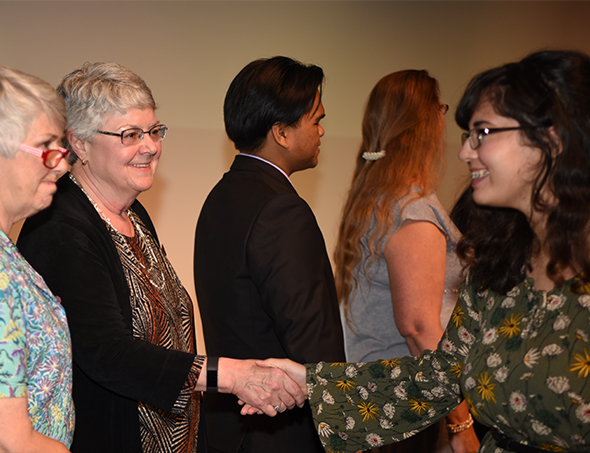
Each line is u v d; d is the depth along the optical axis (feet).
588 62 3.36
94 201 4.98
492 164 3.51
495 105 3.47
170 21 11.16
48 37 10.52
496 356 3.75
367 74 12.48
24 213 3.60
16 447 3.13
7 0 10.25
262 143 5.61
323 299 5.08
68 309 4.37
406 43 12.59
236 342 5.33
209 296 5.53
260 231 5.08
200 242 5.69
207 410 5.89
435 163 5.87
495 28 13.05
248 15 11.60
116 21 10.85
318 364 4.91
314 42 12.06
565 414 3.36
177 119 11.49
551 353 3.44
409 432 4.70
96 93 4.63
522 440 3.68
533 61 3.44
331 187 12.63
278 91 5.43
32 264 4.44
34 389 3.45
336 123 12.48
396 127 5.76
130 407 4.77
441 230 5.45
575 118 3.26
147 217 5.81
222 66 11.58
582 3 13.46
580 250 3.37
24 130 3.39
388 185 5.59
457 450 5.91
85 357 4.41
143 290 4.96
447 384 4.43
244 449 5.52
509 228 3.92
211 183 11.84
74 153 4.90
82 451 4.66
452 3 12.73
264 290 5.02
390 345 5.76
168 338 5.12
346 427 4.80
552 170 3.35
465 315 4.24
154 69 11.20
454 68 12.95
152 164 5.08
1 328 3.11
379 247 5.53
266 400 4.93
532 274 3.82
